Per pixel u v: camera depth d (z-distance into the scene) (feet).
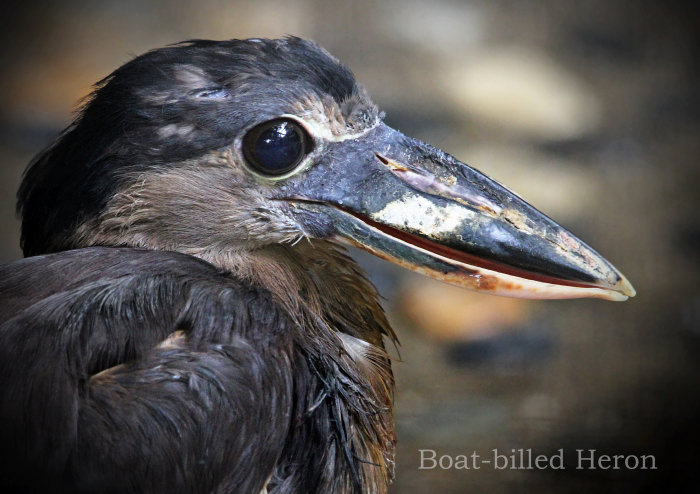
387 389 7.97
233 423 7.77
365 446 7.89
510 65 12.25
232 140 7.86
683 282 9.39
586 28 13.16
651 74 12.52
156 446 7.73
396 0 13.08
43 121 10.68
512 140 11.04
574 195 10.41
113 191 7.86
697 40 13.12
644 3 13.51
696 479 8.41
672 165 11.03
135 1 12.64
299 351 7.84
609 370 8.63
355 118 7.91
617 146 11.25
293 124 7.88
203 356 7.77
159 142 7.86
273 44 7.89
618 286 7.91
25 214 7.92
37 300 7.79
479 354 8.66
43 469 7.72
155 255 7.83
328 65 7.90
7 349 7.74
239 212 7.88
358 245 7.91
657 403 8.57
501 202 7.92
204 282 7.81
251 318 7.81
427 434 8.46
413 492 8.35
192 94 7.86
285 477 7.82
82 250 7.83
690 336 8.77
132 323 7.77
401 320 8.71
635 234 9.98
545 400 8.55
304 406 7.83
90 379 7.74
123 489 7.73
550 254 7.91
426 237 7.91
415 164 7.92
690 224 10.20
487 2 13.41
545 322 8.89
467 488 8.37
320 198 7.89
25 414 7.72
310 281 7.93
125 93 7.86
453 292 9.00
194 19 12.40
